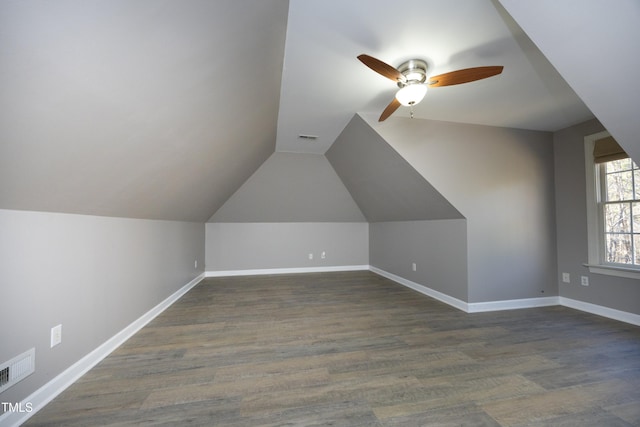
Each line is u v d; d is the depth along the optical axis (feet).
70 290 5.70
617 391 5.40
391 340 7.81
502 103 8.81
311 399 5.17
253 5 4.31
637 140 4.83
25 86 2.88
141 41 3.50
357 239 19.69
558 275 11.23
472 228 10.48
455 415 4.75
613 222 9.61
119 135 4.76
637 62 3.79
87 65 3.22
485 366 6.35
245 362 6.56
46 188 4.55
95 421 4.57
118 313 7.51
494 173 10.74
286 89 7.92
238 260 18.04
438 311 10.44
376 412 4.83
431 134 10.23
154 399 5.15
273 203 16.92
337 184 16.46
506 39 5.85
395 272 15.92
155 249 9.90
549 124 10.57
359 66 6.82
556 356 6.81
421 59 6.50
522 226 10.93
